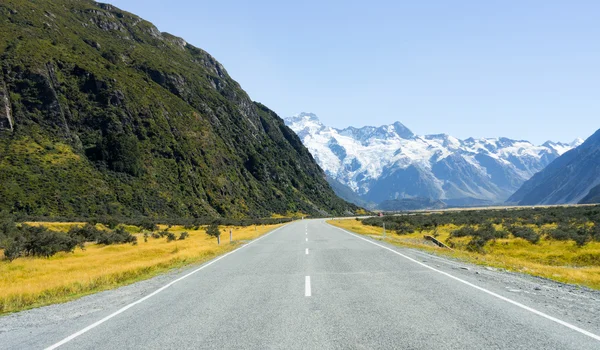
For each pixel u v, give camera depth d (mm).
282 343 5676
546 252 23922
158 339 6051
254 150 157875
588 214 50156
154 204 85000
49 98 88062
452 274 11867
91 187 76062
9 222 35250
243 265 15219
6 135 76500
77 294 10953
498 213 76625
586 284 11352
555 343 5434
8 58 89125
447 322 6551
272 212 128625
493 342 5500
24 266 20641
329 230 43625
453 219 58219
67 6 161375
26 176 68562
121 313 7953
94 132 93625
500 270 13219
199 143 118812
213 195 107062
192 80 160000
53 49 104000
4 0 117188
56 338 6309
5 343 6145
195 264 16672
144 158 96188
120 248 30844
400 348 5324
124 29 178750
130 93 108625
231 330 6414
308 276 11883
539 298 8430
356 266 13906
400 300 8305
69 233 37906
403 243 24797
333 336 5926
